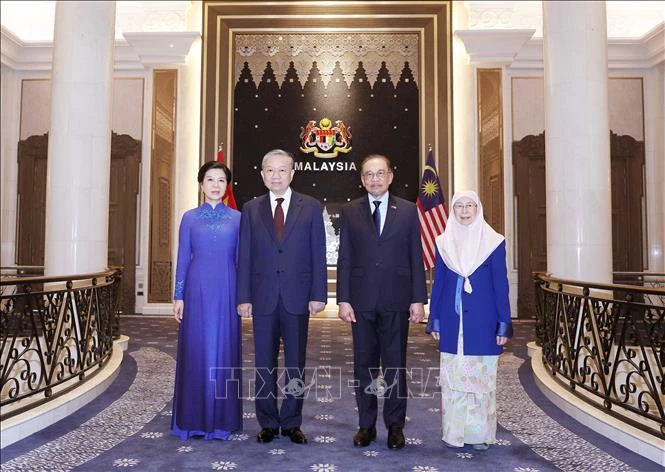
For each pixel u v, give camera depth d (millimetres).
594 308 4383
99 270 6617
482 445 3357
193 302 3600
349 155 10844
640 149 10789
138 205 10773
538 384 5051
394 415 3393
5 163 11109
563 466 3109
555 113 6352
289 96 10914
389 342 3389
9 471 2979
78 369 5266
